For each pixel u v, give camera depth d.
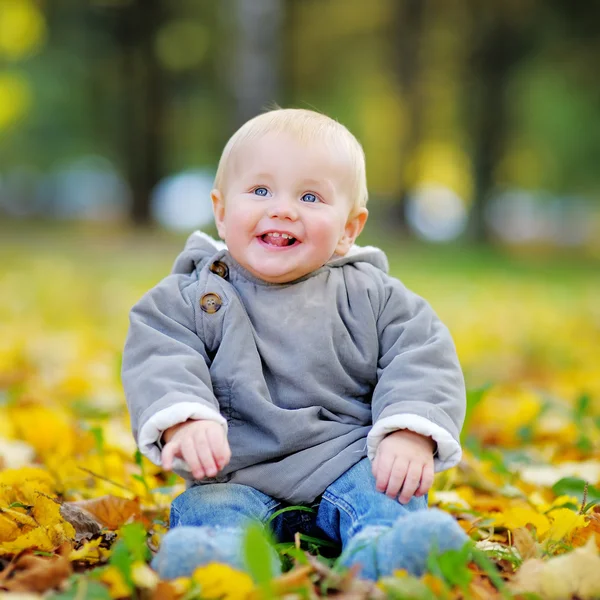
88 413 6.93
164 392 3.42
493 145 33.66
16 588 2.98
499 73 32.72
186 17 33.38
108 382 8.38
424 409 3.48
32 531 3.46
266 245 3.77
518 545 3.48
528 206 53.84
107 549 3.59
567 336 13.00
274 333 3.72
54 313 13.54
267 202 3.77
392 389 3.59
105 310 13.91
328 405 3.70
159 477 5.20
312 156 3.80
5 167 44.62
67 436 5.61
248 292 3.82
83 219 42.09
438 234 49.62
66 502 4.21
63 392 7.81
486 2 31.36
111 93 37.19
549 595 3.04
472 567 3.30
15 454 5.26
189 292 3.81
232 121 20.53
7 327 11.89
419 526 3.01
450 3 31.95
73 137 40.12
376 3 32.22
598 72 33.28
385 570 3.01
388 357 3.80
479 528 4.06
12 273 18.81
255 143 3.85
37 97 36.19
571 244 42.28
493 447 6.23
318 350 3.71
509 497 4.77
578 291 20.31
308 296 3.80
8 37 24.08
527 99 36.81
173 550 3.01
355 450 3.62
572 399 8.15
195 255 4.03
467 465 5.11
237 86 20.22
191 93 36.50
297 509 3.58
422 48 32.38
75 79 36.47
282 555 3.40
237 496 3.52
